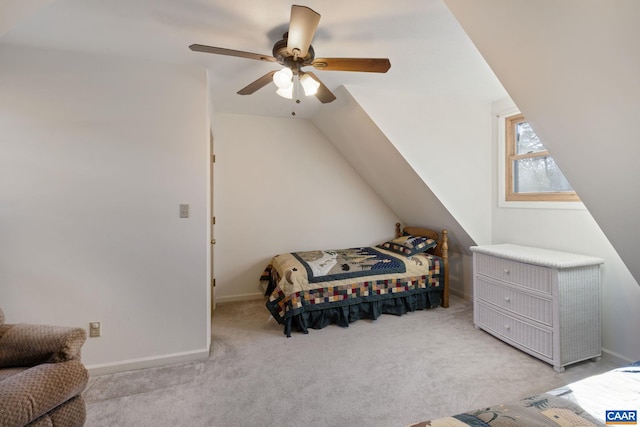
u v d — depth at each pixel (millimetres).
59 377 1382
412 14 1721
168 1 1597
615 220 1800
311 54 1764
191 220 2389
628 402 1065
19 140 2070
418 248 3652
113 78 2217
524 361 2340
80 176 2172
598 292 2301
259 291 3957
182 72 2352
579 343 2232
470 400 1896
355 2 1608
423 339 2732
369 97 2947
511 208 3188
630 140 1389
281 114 3857
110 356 2244
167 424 1691
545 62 1400
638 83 1198
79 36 1947
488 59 1599
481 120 3361
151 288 2316
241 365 2314
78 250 2180
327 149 4242
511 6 1300
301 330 2920
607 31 1134
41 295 2133
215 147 3764
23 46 2062
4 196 2057
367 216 4438
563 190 2760
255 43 2041
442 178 3227
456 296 3965
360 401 1889
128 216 2264
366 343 2664
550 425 927
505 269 2596
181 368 2275
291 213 4098
